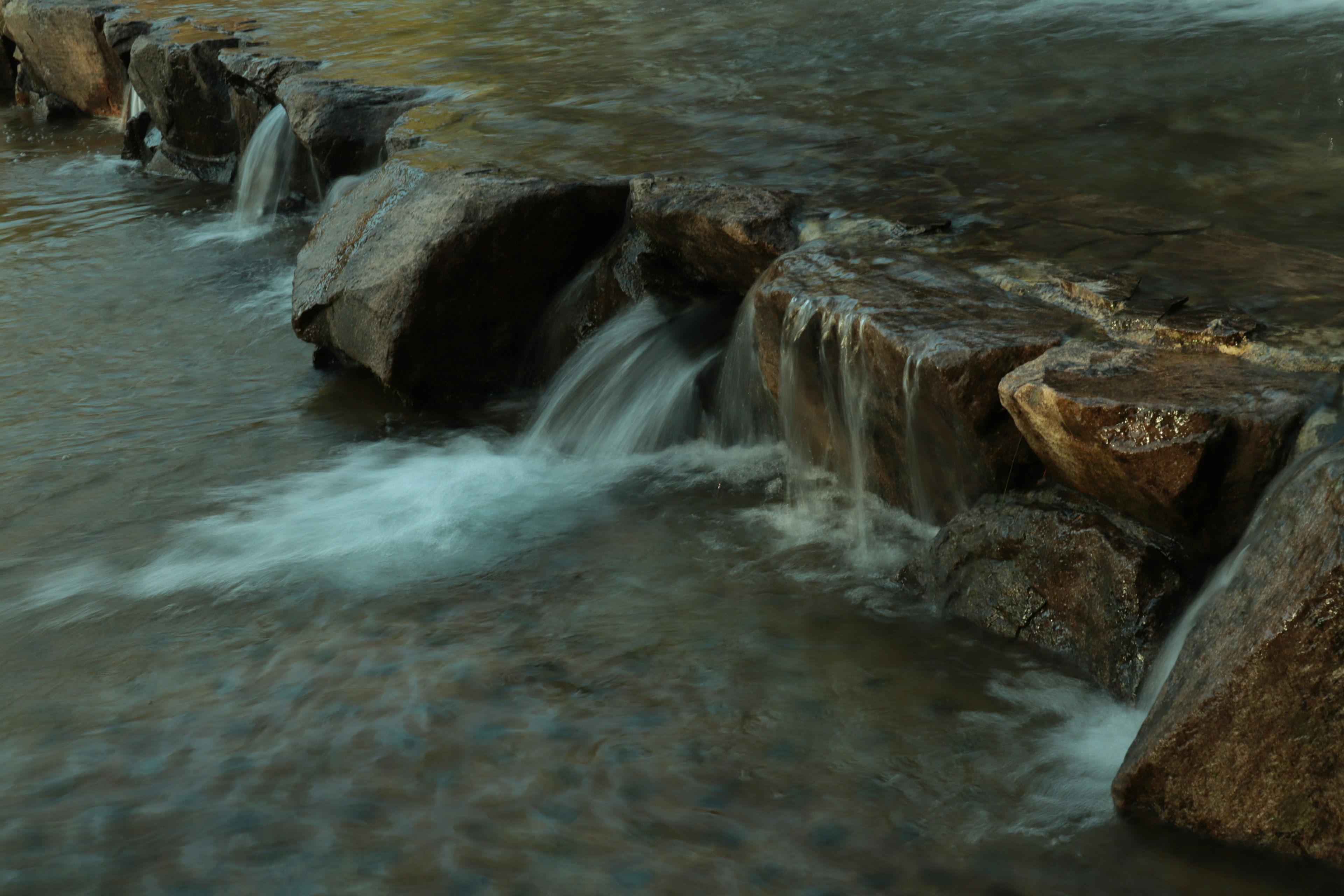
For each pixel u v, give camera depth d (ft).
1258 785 8.21
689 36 28.30
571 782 9.50
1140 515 10.05
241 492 15.47
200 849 8.95
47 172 34.30
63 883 8.66
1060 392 9.73
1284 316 10.59
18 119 41.04
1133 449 9.30
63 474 16.14
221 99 31.14
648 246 16.71
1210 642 8.57
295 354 20.48
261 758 10.00
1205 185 15.65
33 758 10.16
